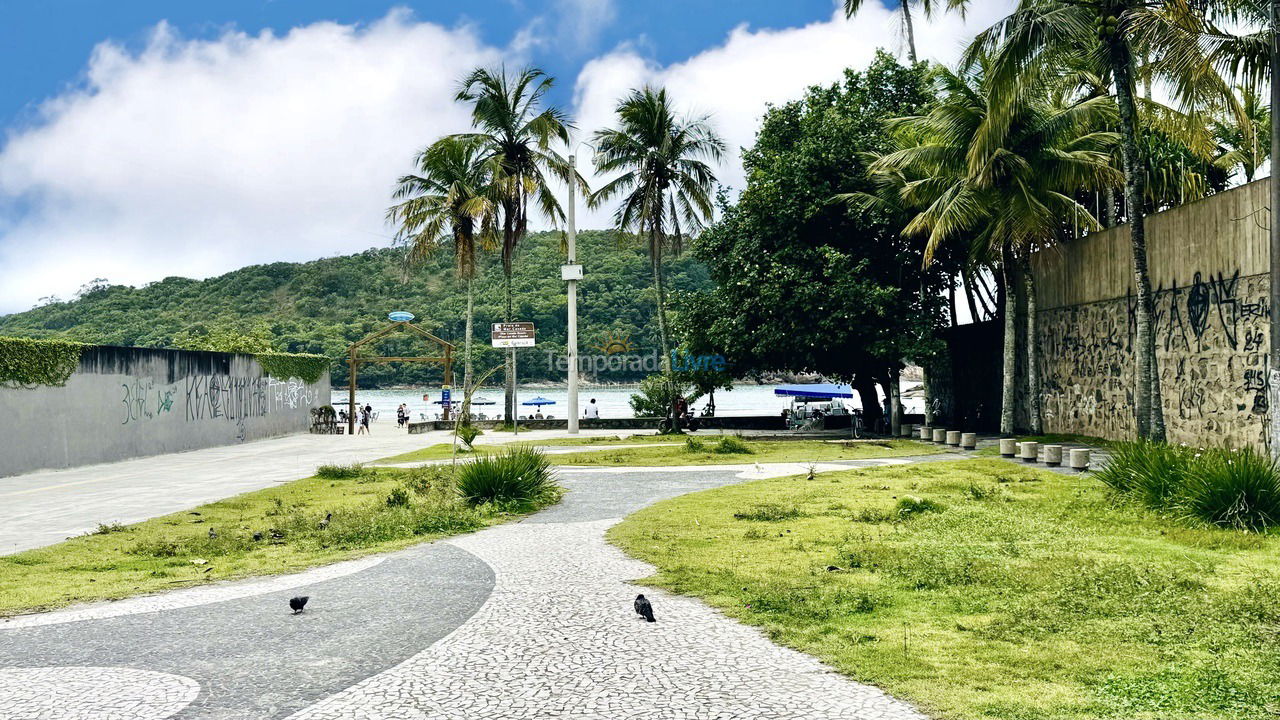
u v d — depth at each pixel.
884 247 30.38
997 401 30.84
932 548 8.05
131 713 4.31
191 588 7.37
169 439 26.84
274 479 17.97
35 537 10.63
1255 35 16.53
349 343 91.75
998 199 23.80
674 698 4.38
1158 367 21.06
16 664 5.18
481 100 36.66
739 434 33.88
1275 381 11.41
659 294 35.53
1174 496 10.23
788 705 4.25
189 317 102.75
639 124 34.12
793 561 7.88
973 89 24.42
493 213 36.94
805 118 31.73
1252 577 6.85
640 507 12.40
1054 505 11.28
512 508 12.12
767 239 30.59
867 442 26.03
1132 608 5.83
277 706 4.38
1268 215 17.06
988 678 4.54
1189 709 4.03
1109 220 27.62
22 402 20.45
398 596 6.91
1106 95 24.22
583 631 5.72
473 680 4.74
